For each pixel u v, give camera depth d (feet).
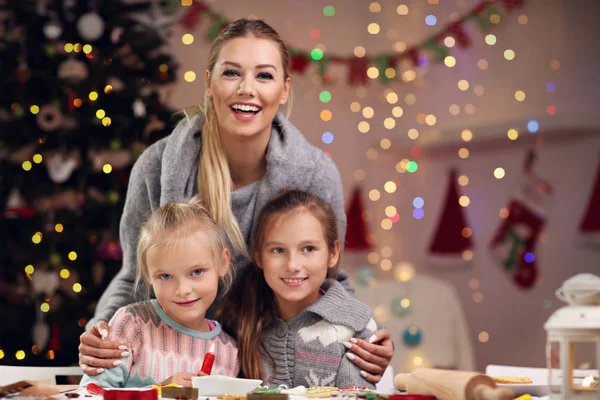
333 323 5.14
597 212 11.53
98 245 11.23
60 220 11.22
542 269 12.40
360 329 5.16
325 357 5.08
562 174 12.25
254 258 5.35
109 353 4.64
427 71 13.93
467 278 13.26
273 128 5.70
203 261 4.80
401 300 11.83
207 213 5.18
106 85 11.34
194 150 5.52
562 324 3.14
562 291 3.25
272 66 5.27
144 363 4.77
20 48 11.58
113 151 11.43
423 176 13.89
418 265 13.79
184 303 4.78
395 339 11.71
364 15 14.52
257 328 5.26
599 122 11.74
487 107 13.24
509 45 13.05
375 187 14.30
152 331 4.85
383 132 14.30
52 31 11.39
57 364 10.95
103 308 5.65
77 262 11.19
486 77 13.28
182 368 4.81
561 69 12.38
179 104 13.74
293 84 14.30
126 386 4.77
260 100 5.23
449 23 13.73
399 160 14.17
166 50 13.66
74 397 3.45
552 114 12.42
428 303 11.86
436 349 11.63
